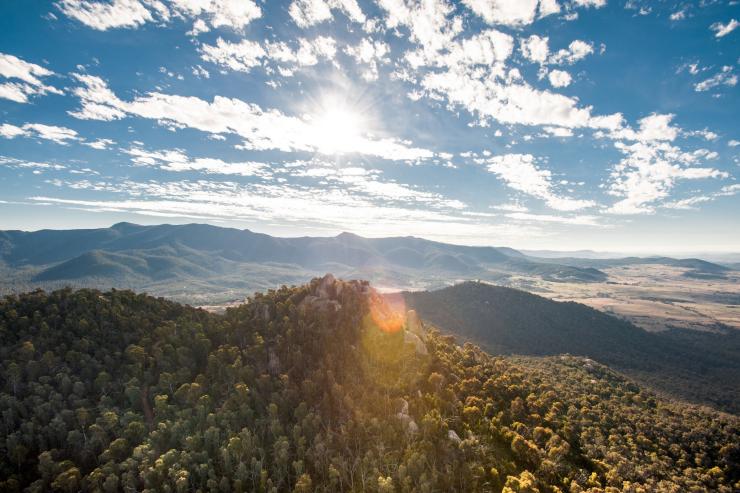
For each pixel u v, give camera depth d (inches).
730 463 5260.8
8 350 5108.3
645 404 7150.6
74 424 4532.5
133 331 6112.2
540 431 5157.5
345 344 5979.3
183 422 4628.4
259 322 6550.2
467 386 6008.9
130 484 3932.1
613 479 4549.7
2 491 3846.0
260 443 4549.7
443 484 4042.8
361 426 4658.0
